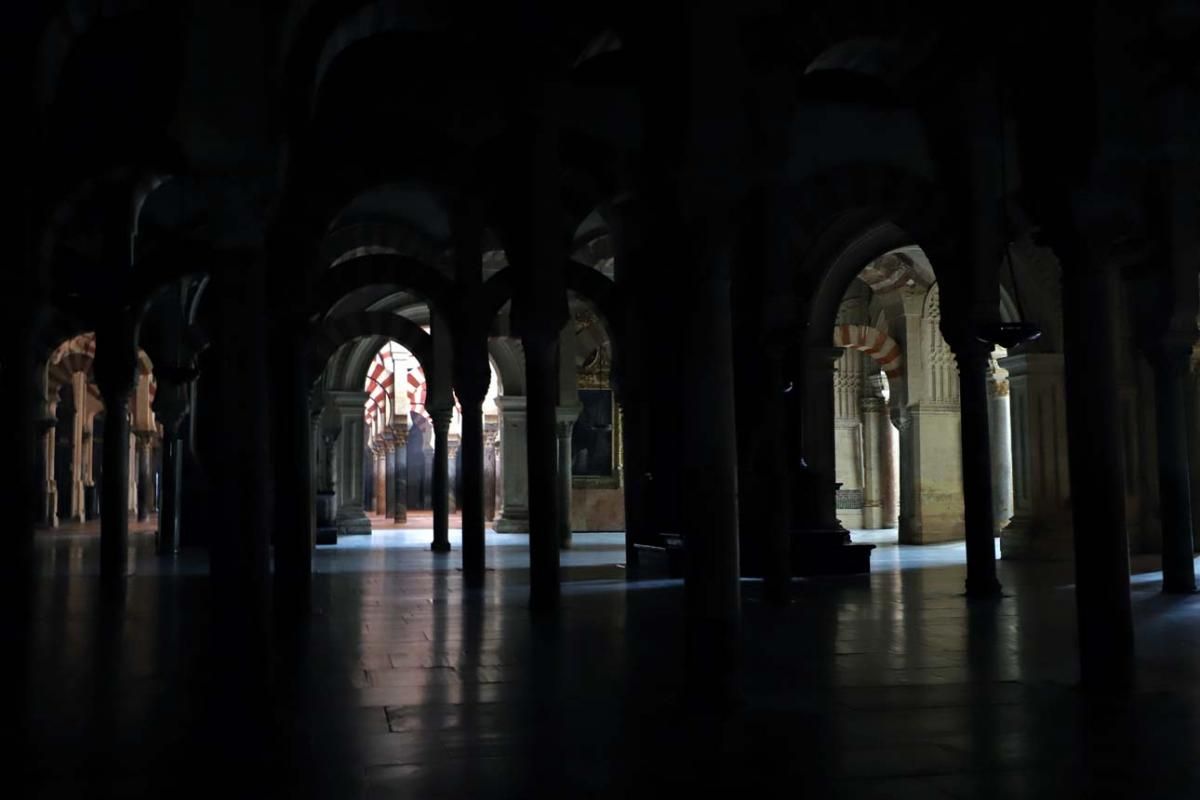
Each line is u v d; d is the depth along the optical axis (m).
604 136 13.72
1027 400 17.62
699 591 5.99
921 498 22.20
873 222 14.24
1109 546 6.43
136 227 15.06
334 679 6.80
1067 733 5.30
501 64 10.44
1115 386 6.58
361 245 17.52
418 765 4.73
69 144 11.12
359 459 27.61
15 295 9.80
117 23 11.32
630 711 5.83
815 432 16.86
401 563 16.98
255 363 5.81
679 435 15.98
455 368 15.24
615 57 13.89
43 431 31.30
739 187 6.13
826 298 17.09
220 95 5.69
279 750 5.00
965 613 10.20
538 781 4.47
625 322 16.33
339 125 12.25
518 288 10.29
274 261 11.60
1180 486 12.15
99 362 14.07
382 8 11.27
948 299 12.29
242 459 5.75
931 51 11.09
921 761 4.78
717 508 6.04
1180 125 10.59
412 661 7.48
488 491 40.62
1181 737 5.22
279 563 10.21
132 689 6.51
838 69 13.73
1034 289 17.55
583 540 24.56
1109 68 6.48
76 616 10.19
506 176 10.54
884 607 10.71
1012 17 7.12
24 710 5.90
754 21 9.33
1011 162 13.05
